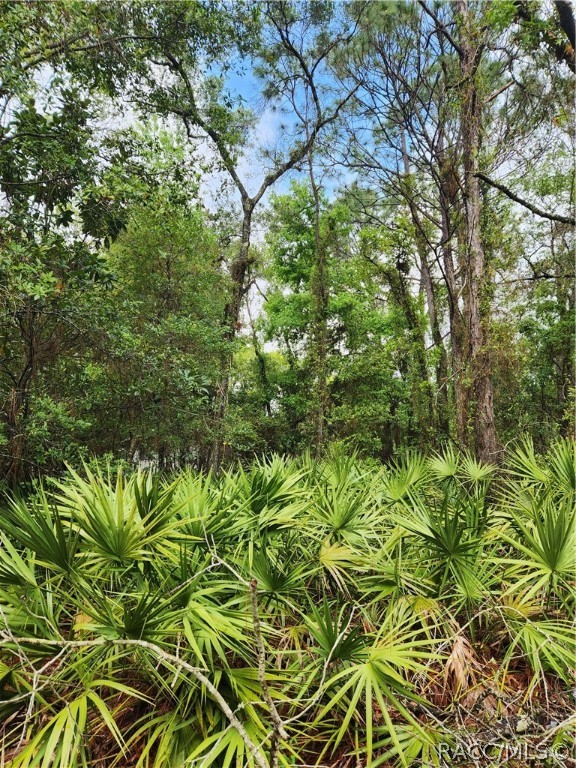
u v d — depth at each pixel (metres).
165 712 2.16
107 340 5.06
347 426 12.23
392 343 11.63
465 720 2.26
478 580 2.77
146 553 2.36
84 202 4.63
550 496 3.56
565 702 2.40
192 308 9.05
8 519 2.55
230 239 12.81
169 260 8.52
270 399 15.09
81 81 5.10
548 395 11.88
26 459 4.49
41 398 4.60
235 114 10.53
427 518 3.13
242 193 12.10
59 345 4.99
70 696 2.04
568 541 2.62
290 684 2.21
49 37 4.13
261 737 1.88
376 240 11.37
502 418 11.43
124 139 5.38
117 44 5.65
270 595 2.61
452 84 7.93
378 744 2.03
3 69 3.69
